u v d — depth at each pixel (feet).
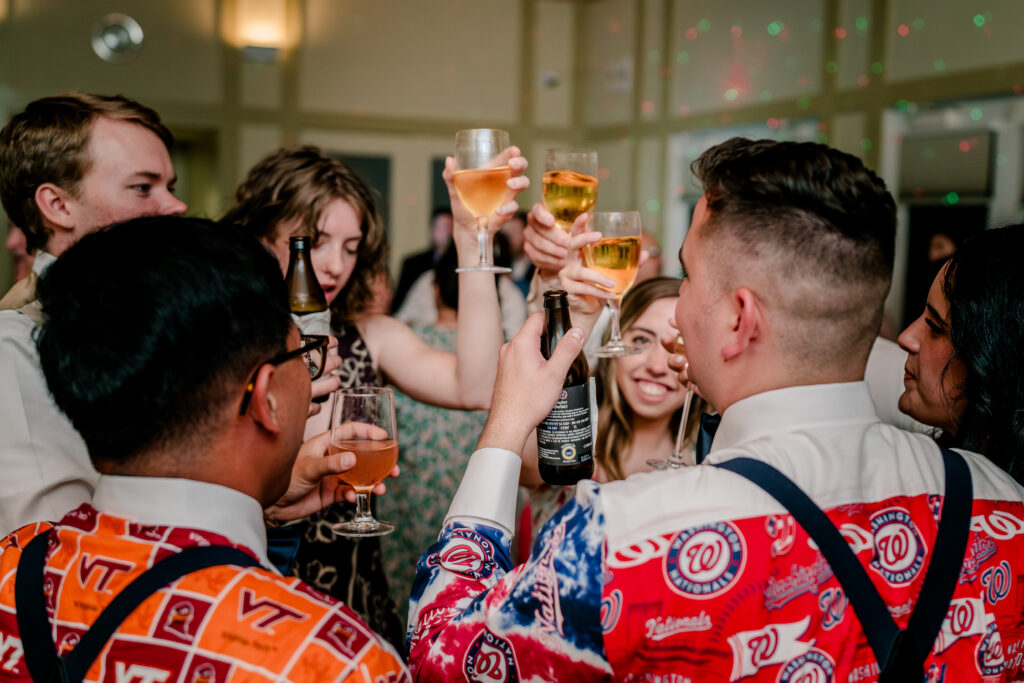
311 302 4.47
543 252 4.62
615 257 4.37
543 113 27.12
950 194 17.31
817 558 2.64
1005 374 3.54
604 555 2.62
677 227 24.23
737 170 2.85
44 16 21.07
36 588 2.61
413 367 5.75
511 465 3.29
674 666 2.64
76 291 2.50
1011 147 16.19
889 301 18.43
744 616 2.61
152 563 2.50
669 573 2.60
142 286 2.47
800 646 2.63
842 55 19.27
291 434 2.80
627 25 25.45
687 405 4.88
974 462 3.10
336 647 2.43
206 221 2.66
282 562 4.18
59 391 2.54
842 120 19.40
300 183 5.28
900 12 17.97
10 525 4.05
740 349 2.86
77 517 2.68
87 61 21.63
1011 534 2.92
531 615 2.75
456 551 3.17
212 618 2.41
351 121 24.70
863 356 2.92
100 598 2.49
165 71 22.54
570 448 3.49
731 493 2.68
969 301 3.61
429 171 25.77
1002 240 3.65
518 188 4.66
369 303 5.93
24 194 4.72
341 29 24.39
